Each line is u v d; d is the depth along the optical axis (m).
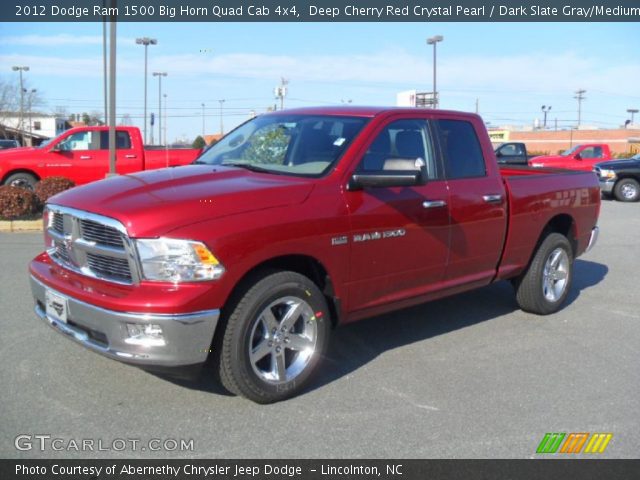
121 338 3.71
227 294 3.81
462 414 4.11
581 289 7.70
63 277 4.20
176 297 3.65
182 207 3.81
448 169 5.30
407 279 4.93
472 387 4.55
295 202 4.16
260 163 4.86
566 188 6.50
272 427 3.86
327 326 4.42
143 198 3.93
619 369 4.98
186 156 14.98
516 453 3.64
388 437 3.78
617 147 70.56
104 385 4.35
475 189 5.42
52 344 5.07
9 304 6.15
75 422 3.84
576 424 4.01
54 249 4.47
